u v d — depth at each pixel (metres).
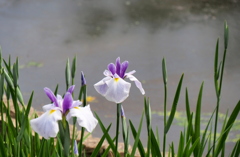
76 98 11.76
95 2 21.08
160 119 10.46
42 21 18.08
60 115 3.48
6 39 16.08
